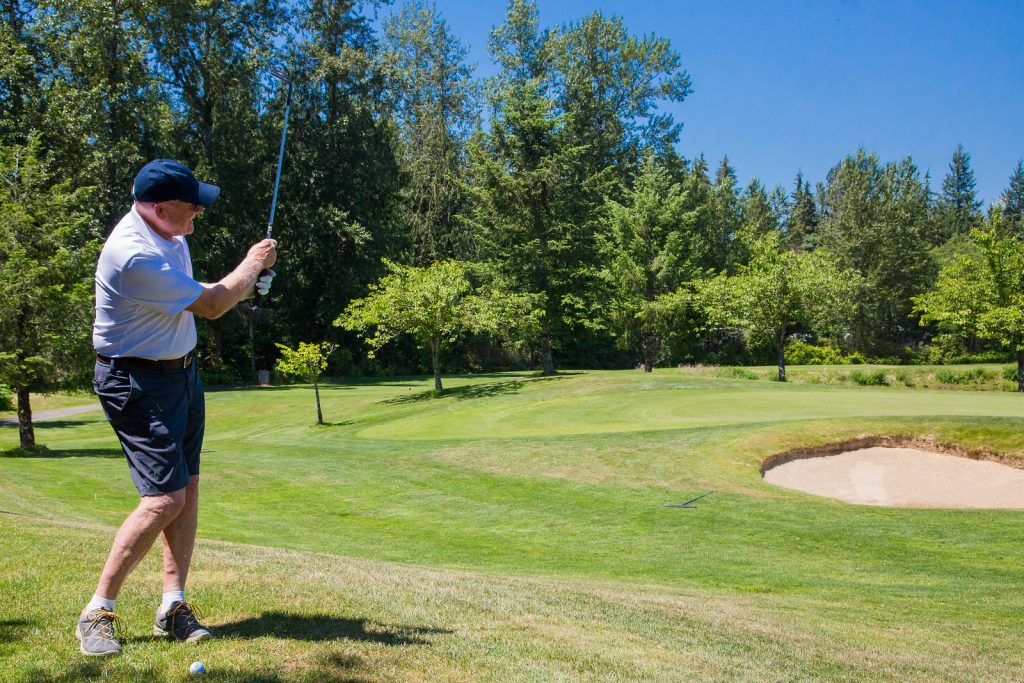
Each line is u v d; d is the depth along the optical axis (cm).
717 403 2069
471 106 5434
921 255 5925
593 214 3709
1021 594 732
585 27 5269
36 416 3138
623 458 1401
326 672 288
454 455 1517
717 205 5941
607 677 319
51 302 1822
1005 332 3381
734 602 642
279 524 1066
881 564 862
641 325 4591
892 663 438
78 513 983
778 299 3712
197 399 328
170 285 288
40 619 335
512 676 305
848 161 6519
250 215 4594
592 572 830
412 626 364
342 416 2725
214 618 351
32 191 1958
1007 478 1230
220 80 4122
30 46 2959
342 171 4572
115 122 3331
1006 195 9450
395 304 3019
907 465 1323
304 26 4481
